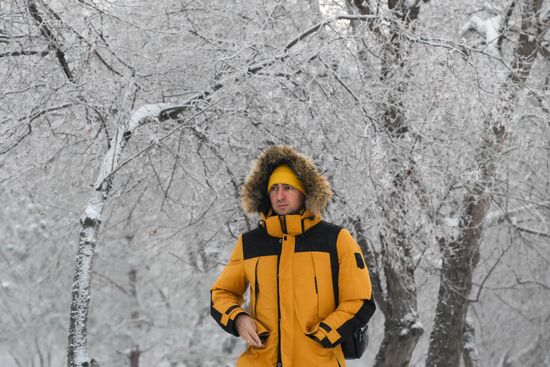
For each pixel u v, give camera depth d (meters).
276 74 13.30
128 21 13.03
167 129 14.38
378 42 14.37
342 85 13.71
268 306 5.42
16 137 13.70
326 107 13.48
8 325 31.62
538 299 27.98
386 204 14.30
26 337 32.50
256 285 5.51
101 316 31.80
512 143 18.69
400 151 14.37
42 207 19.11
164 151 15.36
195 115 12.45
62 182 17.09
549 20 17.19
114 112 13.41
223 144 14.70
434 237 15.58
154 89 13.98
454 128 15.77
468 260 18.14
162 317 32.50
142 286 30.81
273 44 14.48
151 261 28.27
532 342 29.92
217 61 13.30
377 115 14.34
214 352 33.38
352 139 14.04
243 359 5.55
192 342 33.53
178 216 19.47
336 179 14.22
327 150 14.13
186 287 28.77
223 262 20.36
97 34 12.69
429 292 25.44
